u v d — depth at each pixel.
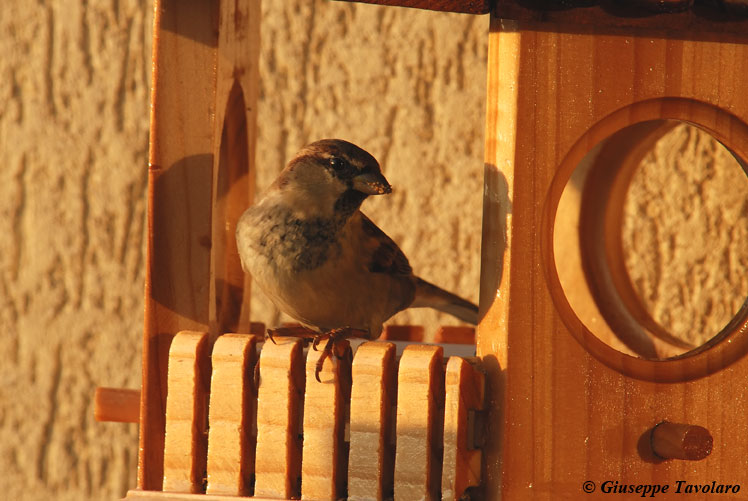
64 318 7.39
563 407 4.21
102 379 7.36
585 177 6.56
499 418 4.18
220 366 4.30
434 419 4.12
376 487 4.10
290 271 5.28
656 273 7.43
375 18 7.51
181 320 4.66
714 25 4.34
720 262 7.41
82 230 7.42
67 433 7.36
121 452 7.36
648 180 7.45
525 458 4.16
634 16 4.23
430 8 4.26
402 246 7.46
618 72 4.28
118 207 7.42
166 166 4.65
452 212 7.45
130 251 7.41
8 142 7.45
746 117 4.42
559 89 4.21
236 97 5.38
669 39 4.34
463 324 7.55
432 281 7.44
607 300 6.57
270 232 5.29
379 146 7.50
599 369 4.27
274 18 7.55
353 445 4.12
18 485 7.35
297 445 4.34
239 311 5.70
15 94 7.45
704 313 7.39
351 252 5.41
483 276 4.30
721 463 4.41
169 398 4.35
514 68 4.18
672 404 4.37
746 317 4.49
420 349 4.18
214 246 4.91
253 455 4.40
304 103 7.53
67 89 7.45
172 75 4.66
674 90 4.34
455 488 4.01
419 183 7.47
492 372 4.21
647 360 4.36
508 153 4.20
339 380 4.25
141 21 7.46
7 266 7.43
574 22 4.21
